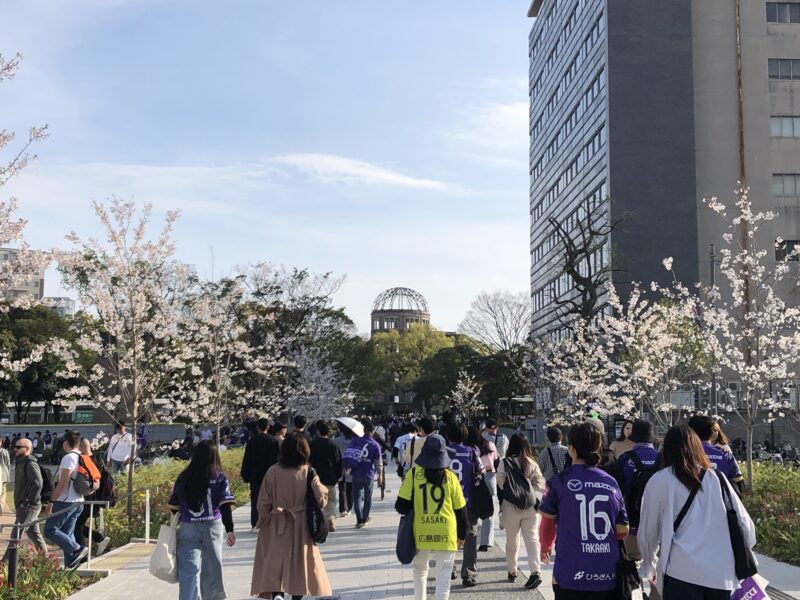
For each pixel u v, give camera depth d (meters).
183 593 7.46
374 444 15.14
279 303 42.56
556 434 10.06
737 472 7.30
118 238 17.78
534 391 47.25
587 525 5.65
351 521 16.02
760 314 20.56
